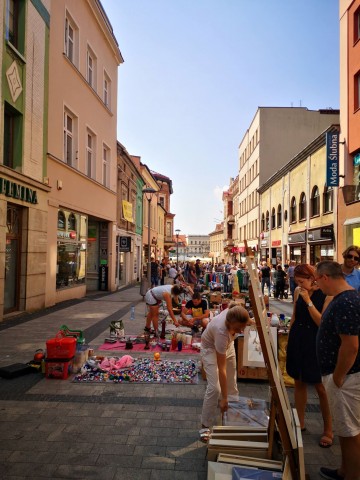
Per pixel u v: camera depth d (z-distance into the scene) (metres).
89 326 10.17
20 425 4.39
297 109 39.44
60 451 3.83
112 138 22.22
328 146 18.36
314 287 4.34
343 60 18.11
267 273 20.19
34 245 12.29
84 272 18.12
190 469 3.56
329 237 19.33
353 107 17.23
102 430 4.29
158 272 24.80
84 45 17.45
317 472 3.57
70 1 15.55
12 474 3.43
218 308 10.45
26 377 6.03
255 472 2.99
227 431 3.73
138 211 33.81
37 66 12.52
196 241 155.88
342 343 3.07
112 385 5.73
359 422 3.18
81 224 17.44
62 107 14.66
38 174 12.62
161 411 4.82
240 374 6.07
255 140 42.19
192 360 7.07
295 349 4.28
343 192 17.81
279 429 3.03
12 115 11.49
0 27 10.30
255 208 42.28
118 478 3.40
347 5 17.70
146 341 7.96
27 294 11.88
